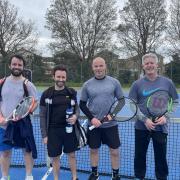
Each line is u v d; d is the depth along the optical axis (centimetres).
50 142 288
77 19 2500
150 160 378
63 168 353
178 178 333
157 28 2394
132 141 459
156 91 278
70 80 1772
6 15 2442
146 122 277
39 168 357
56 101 287
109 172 344
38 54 2223
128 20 2439
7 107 288
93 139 294
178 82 1741
